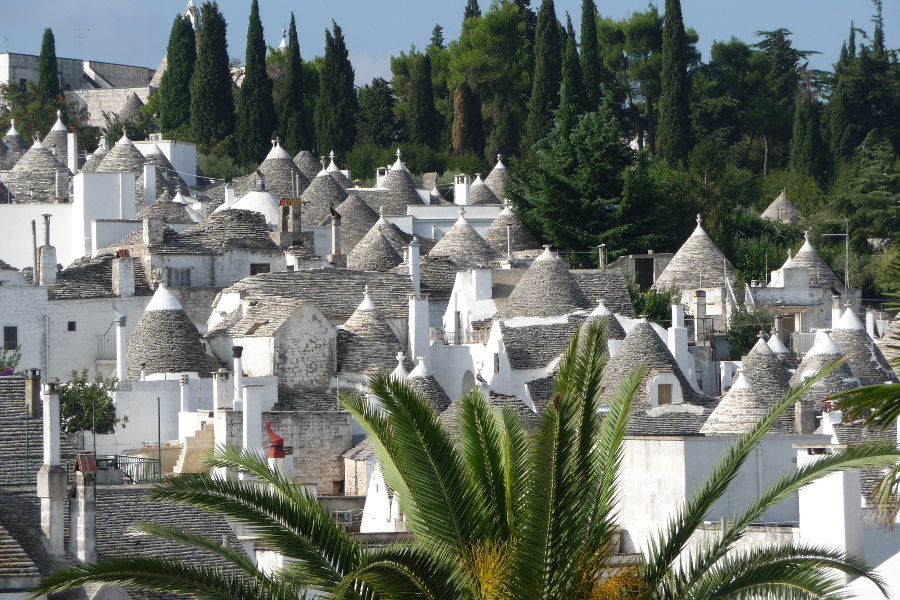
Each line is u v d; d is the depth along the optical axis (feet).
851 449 207.82
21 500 298.97
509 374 652.89
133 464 413.18
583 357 197.77
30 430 331.98
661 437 326.65
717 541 212.84
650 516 324.60
